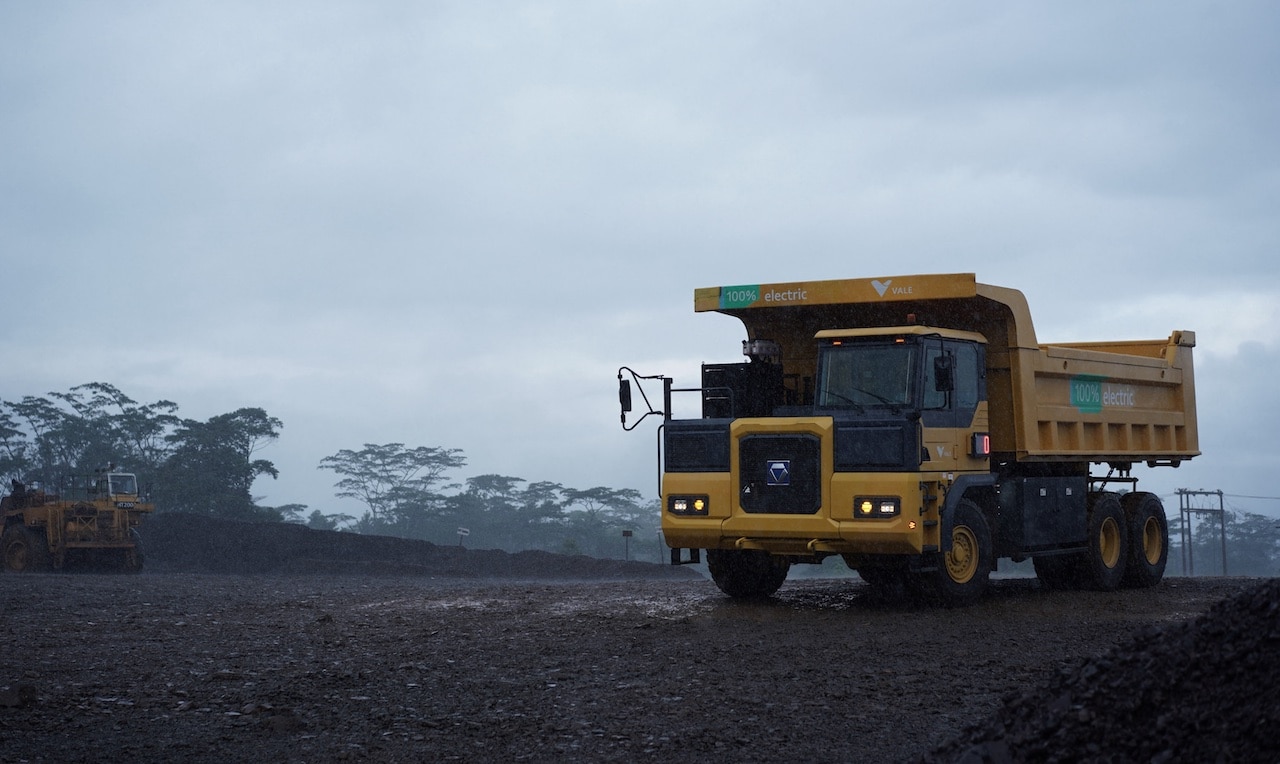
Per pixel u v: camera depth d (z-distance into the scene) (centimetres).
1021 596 1493
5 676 943
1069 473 1588
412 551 4434
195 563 4481
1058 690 592
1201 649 564
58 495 3528
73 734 732
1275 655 529
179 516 4769
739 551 1436
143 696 849
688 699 802
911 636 1096
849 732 703
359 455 9688
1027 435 1413
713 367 1420
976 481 1336
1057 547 1520
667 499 1346
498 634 1154
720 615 1291
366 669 949
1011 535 1409
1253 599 587
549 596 1620
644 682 869
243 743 706
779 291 1427
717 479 1316
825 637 1094
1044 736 533
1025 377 1420
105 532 3378
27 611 1532
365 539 4534
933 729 708
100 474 3531
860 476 1236
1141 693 541
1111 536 1614
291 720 743
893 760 641
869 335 1292
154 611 1509
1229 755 473
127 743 708
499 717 757
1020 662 935
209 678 921
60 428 7525
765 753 659
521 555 4169
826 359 1316
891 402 1267
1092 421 1573
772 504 1285
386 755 670
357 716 771
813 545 1266
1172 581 1812
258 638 1173
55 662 1020
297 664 989
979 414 1367
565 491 9694
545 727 726
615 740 692
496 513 9594
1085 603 1395
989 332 1430
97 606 1609
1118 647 627
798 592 1579
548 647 1054
